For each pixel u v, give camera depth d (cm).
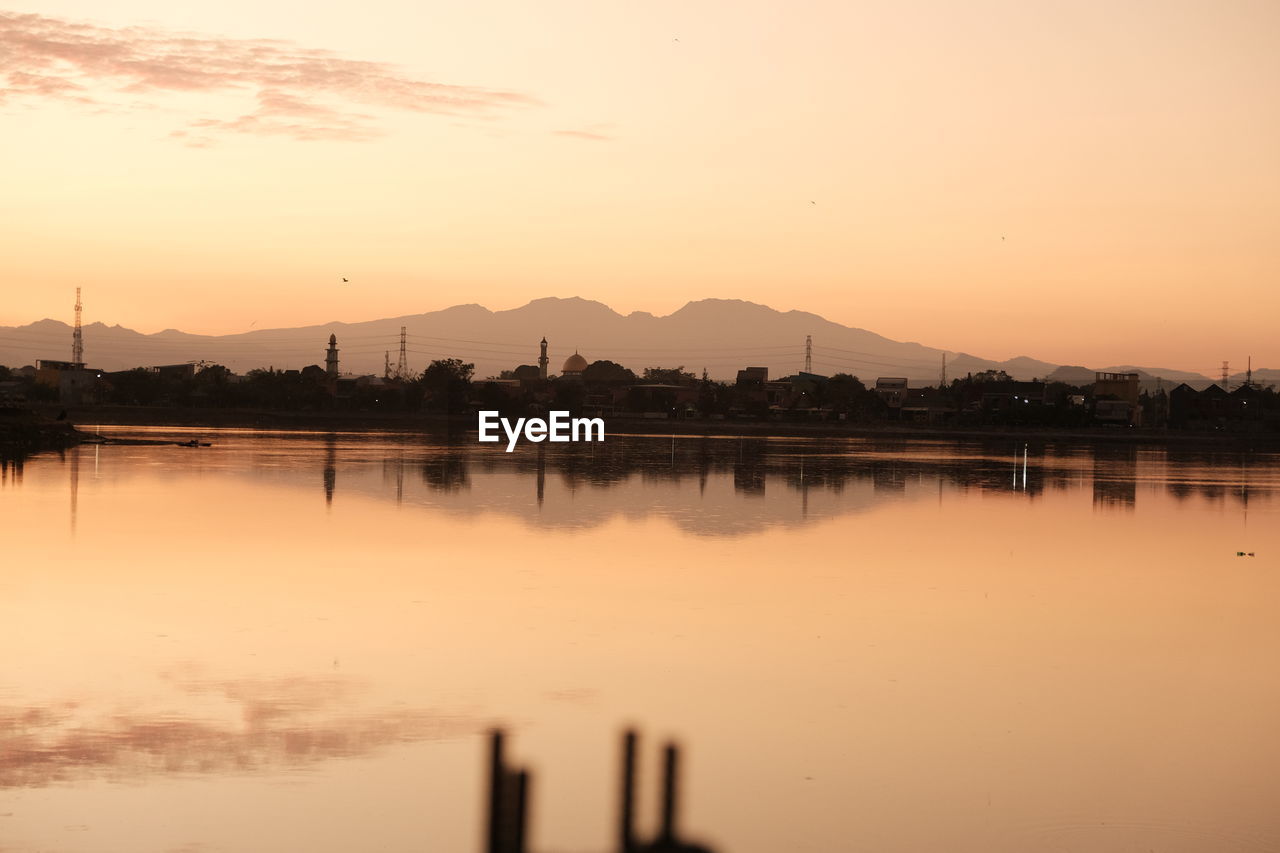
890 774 1986
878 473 8950
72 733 2081
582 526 5112
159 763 1942
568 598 3366
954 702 2395
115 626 2912
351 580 3606
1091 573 4125
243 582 3547
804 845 1709
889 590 3634
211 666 2536
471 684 2427
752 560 4191
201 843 1653
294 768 1934
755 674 2566
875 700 2397
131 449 10350
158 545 4306
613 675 2528
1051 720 2300
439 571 3800
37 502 5706
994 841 1742
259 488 6675
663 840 1095
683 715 2266
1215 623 3259
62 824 1705
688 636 2905
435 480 7412
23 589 3378
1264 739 2212
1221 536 5366
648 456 10712
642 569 3919
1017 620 3225
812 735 2172
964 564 4238
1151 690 2533
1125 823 1812
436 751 2022
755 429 19100
